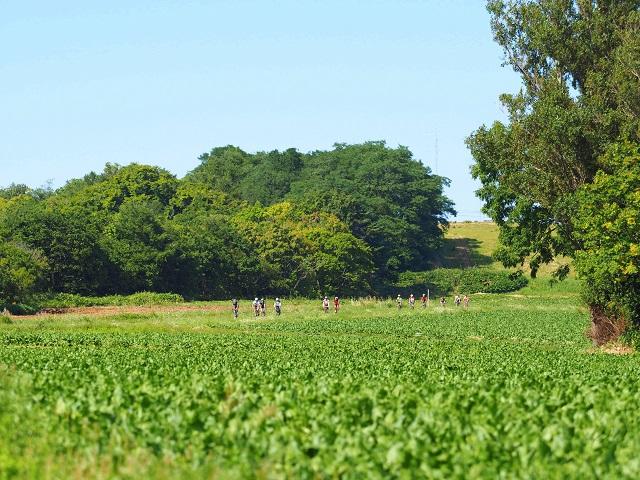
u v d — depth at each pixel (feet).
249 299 570.87
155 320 301.43
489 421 82.74
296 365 148.56
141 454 69.51
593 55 245.45
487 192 250.16
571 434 78.54
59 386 104.88
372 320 329.93
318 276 597.52
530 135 240.32
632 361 178.81
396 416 82.99
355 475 64.18
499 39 254.47
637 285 218.18
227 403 90.38
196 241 549.95
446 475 65.98
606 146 225.76
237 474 63.00
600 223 207.82
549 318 348.18
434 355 182.50
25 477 63.00
